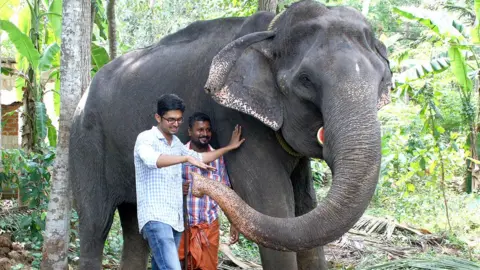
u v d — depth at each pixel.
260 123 4.46
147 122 5.02
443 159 9.88
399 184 9.78
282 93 4.24
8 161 8.05
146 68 5.16
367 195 3.63
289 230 3.69
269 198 4.42
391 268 6.00
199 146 4.59
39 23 10.12
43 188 7.39
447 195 10.95
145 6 18.55
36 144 9.23
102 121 5.34
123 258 5.89
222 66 4.23
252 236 3.69
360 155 3.63
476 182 9.92
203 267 4.86
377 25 19.02
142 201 4.45
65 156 5.94
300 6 4.20
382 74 3.99
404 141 10.22
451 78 12.94
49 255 5.96
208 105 4.68
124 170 5.33
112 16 10.13
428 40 11.05
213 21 4.99
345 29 4.02
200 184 3.68
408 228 8.72
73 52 5.89
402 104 13.60
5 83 12.42
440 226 9.02
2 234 7.47
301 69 4.02
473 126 9.95
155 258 4.42
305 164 4.87
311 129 4.16
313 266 4.82
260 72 4.27
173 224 4.45
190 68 4.83
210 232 4.89
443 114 12.88
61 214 5.97
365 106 3.72
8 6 9.60
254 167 4.46
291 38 4.16
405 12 8.69
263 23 4.57
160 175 4.43
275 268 4.38
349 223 3.64
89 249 5.51
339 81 3.81
